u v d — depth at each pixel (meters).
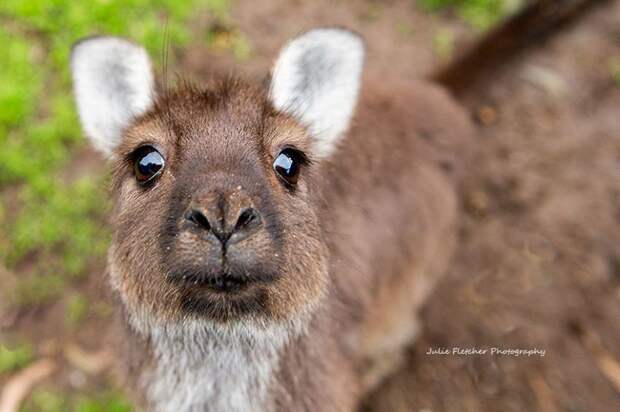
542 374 0.85
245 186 0.56
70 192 0.90
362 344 0.78
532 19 0.90
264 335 0.62
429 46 1.07
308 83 0.65
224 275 0.56
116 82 0.65
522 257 0.92
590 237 0.93
